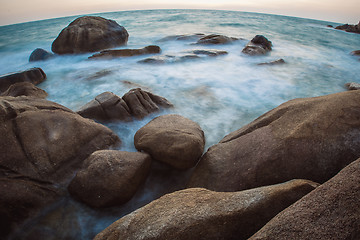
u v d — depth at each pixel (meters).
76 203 3.22
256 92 7.49
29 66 10.43
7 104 3.46
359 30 24.77
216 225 1.90
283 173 2.91
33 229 2.89
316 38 18.98
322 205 1.63
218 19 28.55
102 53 10.66
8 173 2.94
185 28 21.33
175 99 6.82
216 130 5.32
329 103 3.33
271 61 10.62
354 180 1.70
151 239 1.90
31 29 25.66
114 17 32.31
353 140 2.87
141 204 3.35
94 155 3.37
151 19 28.22
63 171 3.39
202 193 2.38
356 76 9.43
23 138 3.25
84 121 4.04
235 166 3.17
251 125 3.87
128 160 3.37
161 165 3.86
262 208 1.98
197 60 10.50
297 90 7.74
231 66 10.01
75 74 8.94
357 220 1.44
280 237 1.51
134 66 9.66
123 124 5.06
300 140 2.98
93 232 3.01
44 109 3.98
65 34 11.39
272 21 29.80
